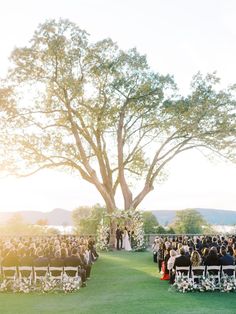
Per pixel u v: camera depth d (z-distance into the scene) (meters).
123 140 44.88
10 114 41.12
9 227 60.34
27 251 21.23
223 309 13.82
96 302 15.66
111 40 42.25
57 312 14.16
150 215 60.69
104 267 26.28
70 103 41.78
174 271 18.69
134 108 44.03
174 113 43.56
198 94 44.28
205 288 17.06
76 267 18.42
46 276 18.20
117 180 46.16
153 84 43.06
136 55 42.66
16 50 41.09
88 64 42.19
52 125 43.06
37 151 42.00
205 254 19.02
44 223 69.81
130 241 39.16
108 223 40.06
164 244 24.03
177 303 14.91
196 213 69.88
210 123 43.91
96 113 41.81
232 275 17.47
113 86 42.09
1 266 18.66
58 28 40.91
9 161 41.94
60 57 40.75
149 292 17.27
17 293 17.73
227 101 44.25
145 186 44.19
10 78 41.53
